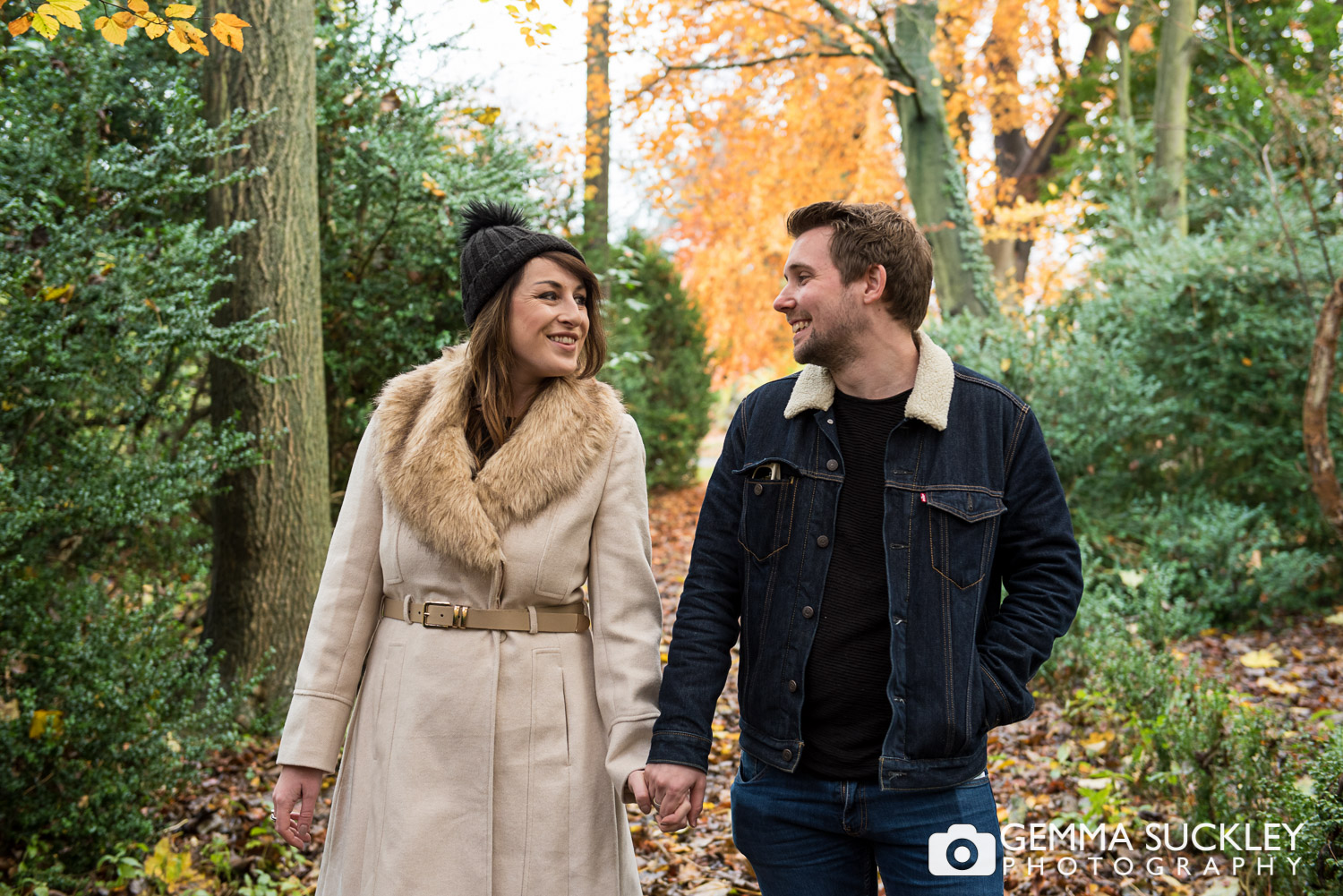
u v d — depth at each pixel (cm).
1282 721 400
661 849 336
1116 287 738
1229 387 689
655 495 1171
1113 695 423
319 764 191
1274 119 720
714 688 184
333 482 543
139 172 364
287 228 420
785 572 179
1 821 291
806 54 1098
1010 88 1391
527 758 185
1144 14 1027
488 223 207
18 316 314
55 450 349
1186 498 680
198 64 450
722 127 1466
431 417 194
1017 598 174
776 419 188
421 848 179
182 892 294
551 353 195
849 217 179
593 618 193
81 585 323
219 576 423
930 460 174
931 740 166
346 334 523
